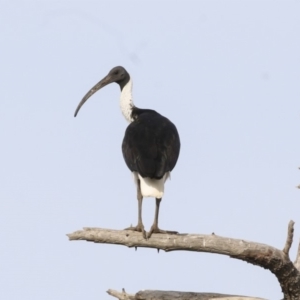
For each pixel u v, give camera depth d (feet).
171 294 50.96
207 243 49.08
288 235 48.57
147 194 53.16
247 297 50.49
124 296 51.57
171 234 49.88
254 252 48.96
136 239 49.52
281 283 50.96
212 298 50.55
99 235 49.78
